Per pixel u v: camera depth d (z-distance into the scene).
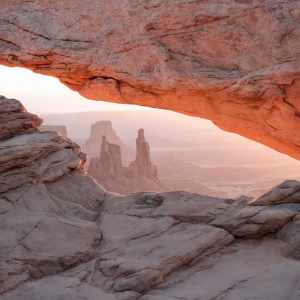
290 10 12.94
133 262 6.31
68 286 5.81
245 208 7.57
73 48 14.86
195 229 7.35
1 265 6.05
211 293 5.73
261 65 13.53
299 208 7.34
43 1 15.09
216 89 14.16
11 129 8.72
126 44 14.43
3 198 7.71
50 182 8.62
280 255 6.75
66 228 7.23
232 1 13.25
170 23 13.79
